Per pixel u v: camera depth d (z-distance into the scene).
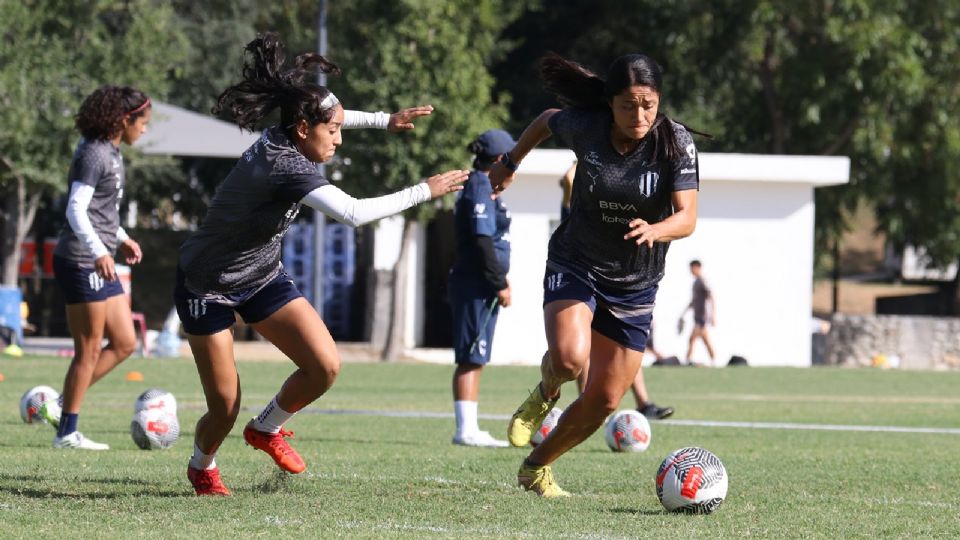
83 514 17.42
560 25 120.31
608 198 18.53
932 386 62.84
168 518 17.23
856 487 23.05
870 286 176.25
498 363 86.31
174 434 27.20
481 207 29.83
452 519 17.83
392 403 45.12
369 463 25.19
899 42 101.00
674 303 89.56
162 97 84.12
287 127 18.14
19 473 21.84
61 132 78.00
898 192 108.75
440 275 100.25
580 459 27.42
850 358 90.81
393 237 95.38
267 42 18.25
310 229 99.38
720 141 114.69
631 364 19.41
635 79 17.67
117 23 97.44
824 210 109.44
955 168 105.62
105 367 27.20
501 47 107.69
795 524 18.11
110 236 25.42
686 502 18.72
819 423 40.12
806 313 90.81
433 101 78.88
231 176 18.12
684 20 106.81
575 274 19.16
